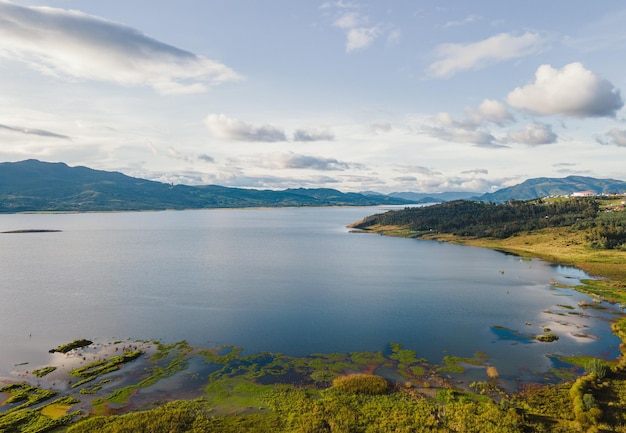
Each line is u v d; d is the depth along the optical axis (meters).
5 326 95.62
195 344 84.06
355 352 79.88
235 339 87.12
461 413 54.53
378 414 54.94
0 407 58.25
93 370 71.00
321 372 70.44
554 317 102.88
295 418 53.84
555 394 61.31
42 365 73.69
